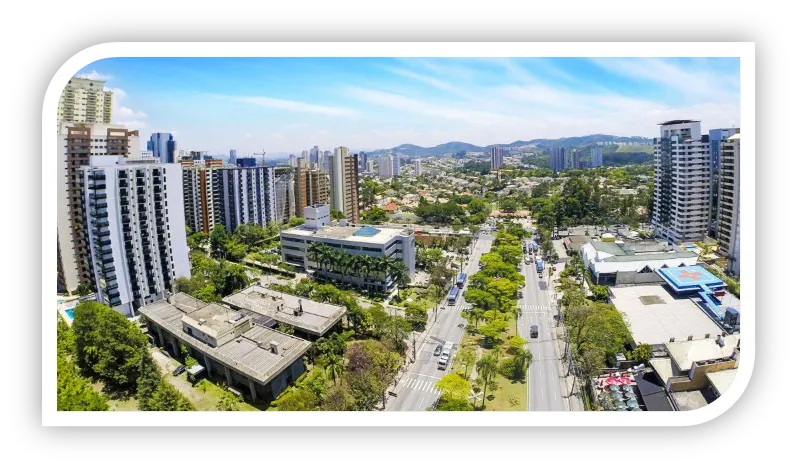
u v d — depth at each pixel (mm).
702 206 71812
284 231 74875
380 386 36562
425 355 44406
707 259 62969
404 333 45219
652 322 46906
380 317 46844
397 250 68000
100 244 49844
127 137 60031
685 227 72562
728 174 61594
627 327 44656
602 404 34781
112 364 36438
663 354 40000
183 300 48281
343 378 38062
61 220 54656
